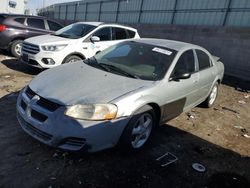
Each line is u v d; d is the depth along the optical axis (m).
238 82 11.27
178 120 5.76
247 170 4.19
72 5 36.97
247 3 14.07
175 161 4.09
